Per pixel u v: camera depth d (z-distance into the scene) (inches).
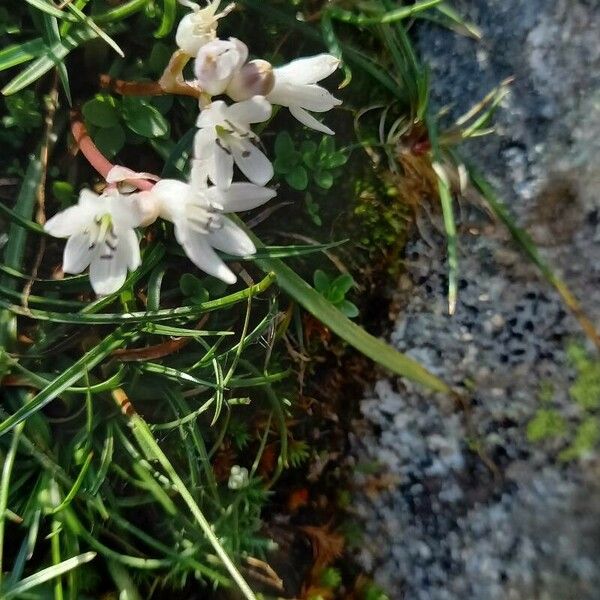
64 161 2.8
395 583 2.9
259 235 2.9
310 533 2.9
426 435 3.0
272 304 2.8
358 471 3.0
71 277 2.7
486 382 2.9
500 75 3.0
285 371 2.9
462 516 2.9
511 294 3.0
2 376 2.5
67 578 2.6
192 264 2.8
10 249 2.6
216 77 2.2
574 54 3.0
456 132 2.9
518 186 3.0
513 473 2.9
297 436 3.0
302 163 2.9
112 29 2.7
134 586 2.6
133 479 2.6
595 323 2.9
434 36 3.0
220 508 2.7
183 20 2.3
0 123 2.7
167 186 2.3
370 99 3.0
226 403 2.7
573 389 2.9
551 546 2.8
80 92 2.8
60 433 2.7
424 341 3.0
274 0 2.9
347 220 3.0
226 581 2.6
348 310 2.9
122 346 2.6
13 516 2.4
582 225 2.9
